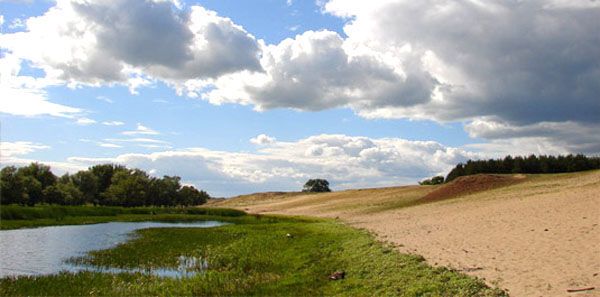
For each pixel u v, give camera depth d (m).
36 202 97.44
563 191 47.22
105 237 44.91
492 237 26.78
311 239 34.31
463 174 103.69
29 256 31.56
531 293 15.13
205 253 31.30
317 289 19.61
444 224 36.59
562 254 20.09
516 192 55.88
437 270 18.95
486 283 16.78
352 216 62.72
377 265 21.50
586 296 14.31
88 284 21.33
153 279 22.45
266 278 22.55
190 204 140.00
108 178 130.38
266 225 52.50
